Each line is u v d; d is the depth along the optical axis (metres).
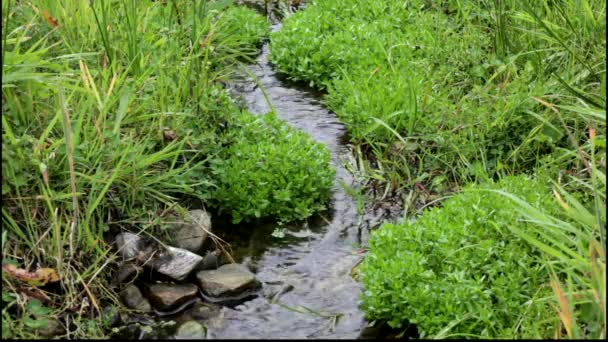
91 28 3.42
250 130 3.40
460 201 3.05
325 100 3.89
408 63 3.88
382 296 2.83
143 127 3.12
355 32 4.15
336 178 3.45
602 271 2.67
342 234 3.21
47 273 2.79
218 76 3.88
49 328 2.74
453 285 2.78
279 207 3.25
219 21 4.04
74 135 2.94
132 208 3.04
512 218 2.92
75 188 2.91
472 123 3.44
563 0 3.85
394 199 3.37
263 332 2.83
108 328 2.81
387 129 3.56
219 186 3.27
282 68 4.12
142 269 2.97
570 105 3.41
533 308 2.72
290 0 4.83
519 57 3.75
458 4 4.09
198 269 3.02
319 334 2.82
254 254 3.12
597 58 3.56
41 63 2.99
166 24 3.73
